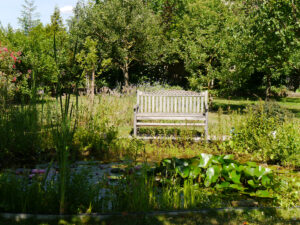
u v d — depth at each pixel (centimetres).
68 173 267
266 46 1008
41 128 479
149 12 2058
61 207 247
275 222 257
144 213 258
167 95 717
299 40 931
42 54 1270
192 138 588
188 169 342
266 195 307
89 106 812
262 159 491
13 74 1095
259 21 926
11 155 417
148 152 523
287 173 414
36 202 254
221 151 544
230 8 1196
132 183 283
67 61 1366
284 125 521
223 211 274
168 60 2177
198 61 1220
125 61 1991
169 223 250
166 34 2202
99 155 480
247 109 656
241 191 326
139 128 727
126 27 1927
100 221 248
